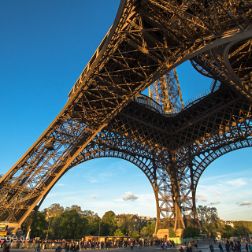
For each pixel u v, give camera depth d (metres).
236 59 52.16
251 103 58.69
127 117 71.56
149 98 82.12
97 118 57.12
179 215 79.88
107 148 70.50
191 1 32.91
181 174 83.19
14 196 53.53
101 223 150.62
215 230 169.25
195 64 59.47
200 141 77.75
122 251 58.59
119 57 44.59
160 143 81.25
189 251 49.62
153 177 84.50
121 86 53.56
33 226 111.25
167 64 42.34
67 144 57.47
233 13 31.73
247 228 196.50
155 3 33.88
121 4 33.78
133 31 38.69
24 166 55.84
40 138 55.56
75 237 127.44
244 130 67.94
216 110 70.44
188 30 36.62
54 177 54.81
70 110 54.69
